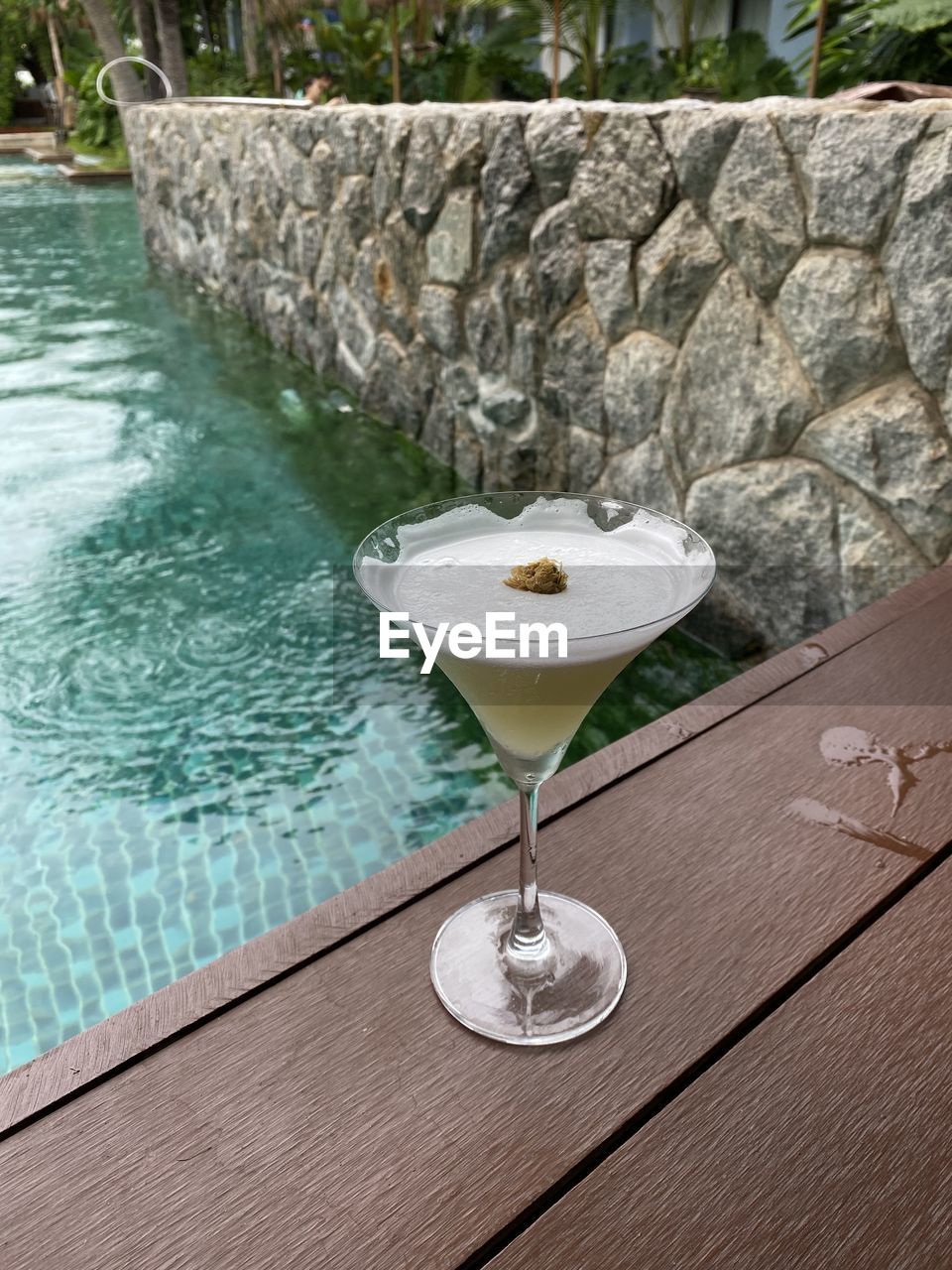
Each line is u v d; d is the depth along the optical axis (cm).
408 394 523
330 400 612
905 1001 91
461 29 1302
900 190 231
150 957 223
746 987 93
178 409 612
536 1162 78
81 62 2706
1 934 231
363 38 1119
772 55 1055
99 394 645
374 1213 74
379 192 496
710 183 286
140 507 470
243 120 694
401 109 472
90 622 370
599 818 117
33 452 542
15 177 1877
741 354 291
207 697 321
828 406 267
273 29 1111
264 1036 89
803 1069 85
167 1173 77
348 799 271
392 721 305
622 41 1251
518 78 1130
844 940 99
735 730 133
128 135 1061
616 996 92
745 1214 74
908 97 283
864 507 266
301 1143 79
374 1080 85
